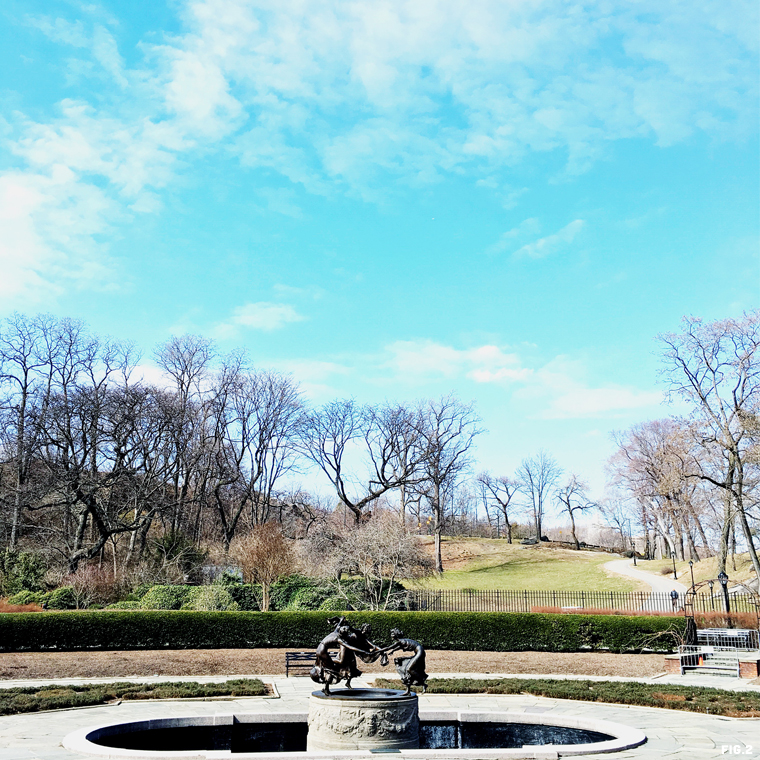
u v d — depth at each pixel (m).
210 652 25.47
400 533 37.78
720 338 43.62
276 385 59.41
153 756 10.29
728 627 29.09
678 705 16.33
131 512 50.03
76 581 32.41
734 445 42.81
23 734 12.40
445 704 16.83
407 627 27.61
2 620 24.48
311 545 41.91
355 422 63.94
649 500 69.94
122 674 21.86
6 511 41.09
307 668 23.34
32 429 41.81
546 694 18.27
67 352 46.81
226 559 41.19
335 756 10.38
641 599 40.59
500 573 60.31
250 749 14.01
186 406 53.84
